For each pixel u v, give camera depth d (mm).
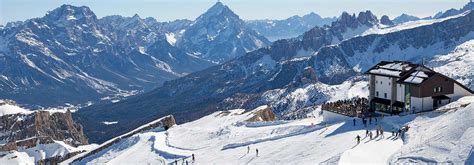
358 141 101938
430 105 126375
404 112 127125
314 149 106938
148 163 137375
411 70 132625
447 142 85938
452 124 93188
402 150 90438
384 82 137250
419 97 125750
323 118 144750
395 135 105125
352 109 140875
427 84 125625
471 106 98188
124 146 168875
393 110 133500
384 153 92688
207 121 185375
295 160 102875
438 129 95062
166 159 136750
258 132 141750
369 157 90750
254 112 185125
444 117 104875
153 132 177375
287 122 154125
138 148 158625
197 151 137375
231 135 145875
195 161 125438
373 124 119312
